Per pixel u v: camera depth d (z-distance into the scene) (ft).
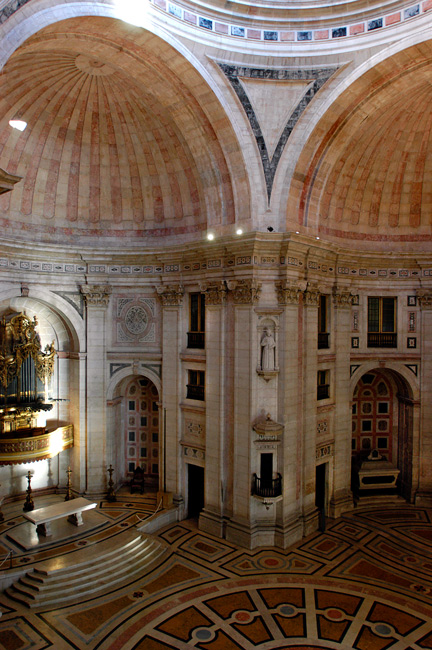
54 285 65.62
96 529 57.00
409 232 70.23
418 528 62.64
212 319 60.39
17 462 61.16
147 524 58.85
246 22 52.11
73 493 68.59
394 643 39.58
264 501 54.54
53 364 69.51
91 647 38.58
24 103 55.67
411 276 70.44
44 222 64.54
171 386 65.62
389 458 77.25
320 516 61.87
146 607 44.09
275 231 57.52
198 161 59.72
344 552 55.52
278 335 57.31
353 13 50.55
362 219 69.72
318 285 62.44
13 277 61.26
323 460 65.26
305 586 48.03
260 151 56.54
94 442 68.33
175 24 48.06
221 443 59.11
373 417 77.61
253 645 39.09
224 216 59.98
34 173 62.34
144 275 67.26
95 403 68.28
